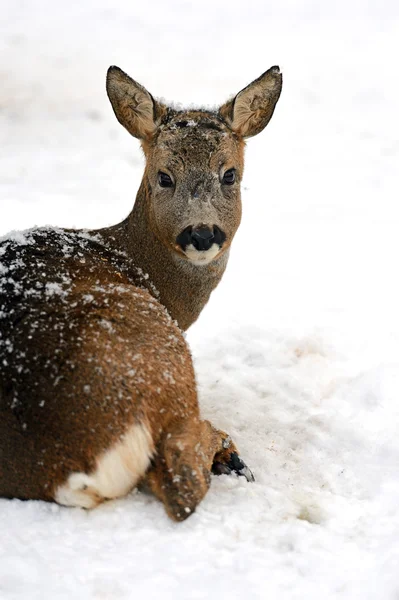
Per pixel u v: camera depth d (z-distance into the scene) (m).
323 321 14.43
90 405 7.95
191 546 7.88
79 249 10.38
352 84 32.50
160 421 8.29
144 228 10.76
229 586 7.45
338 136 27.25
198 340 13.66
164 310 9.14
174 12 41.97
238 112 10.77
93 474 8.01
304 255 17.75
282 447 10.29
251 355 12.94
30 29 37.69
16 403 8.04
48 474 8.02
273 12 42.62
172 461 8.23
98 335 8.32
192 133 10.15
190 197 9.99
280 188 22.69
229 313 14.76
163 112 10.70
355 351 13.27
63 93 29.73
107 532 8.02
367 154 25.56
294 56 35.75
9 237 10.19
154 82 30.92
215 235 10.02
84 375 8.02
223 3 43.69
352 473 9.76
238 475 9.42
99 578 7.45
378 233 19.22
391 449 10.03
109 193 21.08
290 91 31.61
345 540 8.30
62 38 36.59
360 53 36.47
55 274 9.42
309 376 12.36
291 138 27.06
